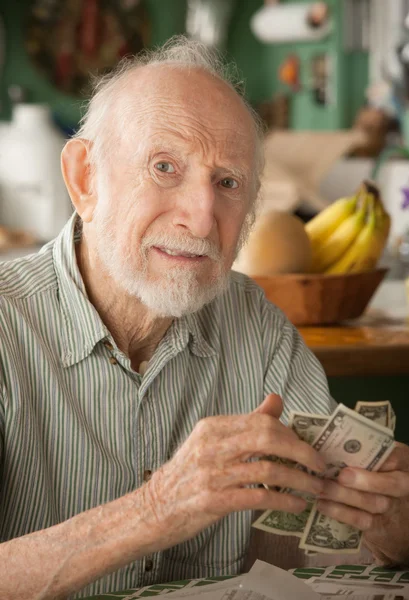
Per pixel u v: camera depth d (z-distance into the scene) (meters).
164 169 1.32
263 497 1.11
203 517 1.13
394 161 4.44
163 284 1.34
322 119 5.76
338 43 5.54
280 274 2.20
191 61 1.41
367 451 1.16
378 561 1.36
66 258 1.45
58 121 5.58
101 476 1.41
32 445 1.37
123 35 6.22
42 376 1.39
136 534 1.14
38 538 1.18
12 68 6.19
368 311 2.52
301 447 1.11
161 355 1.46
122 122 1.35
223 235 1.36
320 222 2.33
